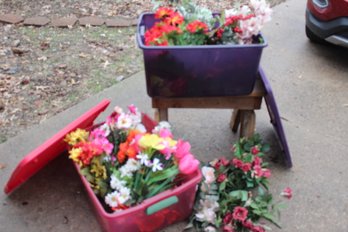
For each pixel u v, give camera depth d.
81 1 3.54
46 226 1.66
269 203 1.72
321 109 2.39
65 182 1.85
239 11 1.71
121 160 1.61
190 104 1.80
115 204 1.49
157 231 1.65
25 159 1.56
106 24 3.20
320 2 2.66
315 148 2.08
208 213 1.61
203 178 1.73
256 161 1.76
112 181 1.53
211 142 2.09
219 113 2.30
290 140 2.13
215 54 1.56
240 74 1.64
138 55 2.83
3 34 3.00
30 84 2.49
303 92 2.53
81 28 3.14
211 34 1.67
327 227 1.68
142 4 3.55
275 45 3.04
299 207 1.76
